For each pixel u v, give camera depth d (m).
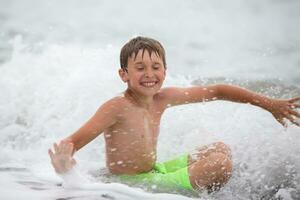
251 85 16.00
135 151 10.36
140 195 8.67
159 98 10.86
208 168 9.38
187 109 12.70
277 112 10.96
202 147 10.39
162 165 10.57
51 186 8.96
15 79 15.27
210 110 12.63
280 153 10.43
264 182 9.67
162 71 10.53
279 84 16.19
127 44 10.66
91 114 13.28
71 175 8.98
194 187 9.46
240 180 9.70
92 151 11.71
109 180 9.88
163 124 12.33
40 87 14.66
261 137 11.03
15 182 9.09
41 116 13.45
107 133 10.45
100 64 15.16
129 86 10.61
